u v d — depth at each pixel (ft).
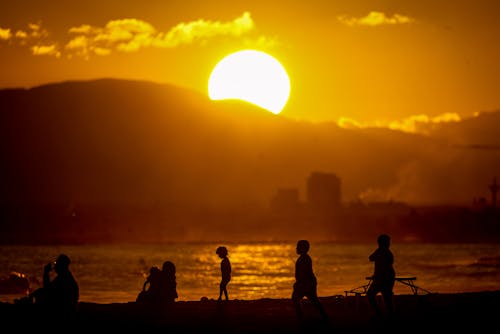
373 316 310.04
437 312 319.06
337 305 356.79
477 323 284.00
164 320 299.79
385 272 269.03
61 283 246.88
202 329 275.59
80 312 320.91
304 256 272.10
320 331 266.57
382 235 273.13
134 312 323.16
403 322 285.23
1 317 287.69
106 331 270.05
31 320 273.54
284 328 277.03
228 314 320.91
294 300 271.28
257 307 353.72
